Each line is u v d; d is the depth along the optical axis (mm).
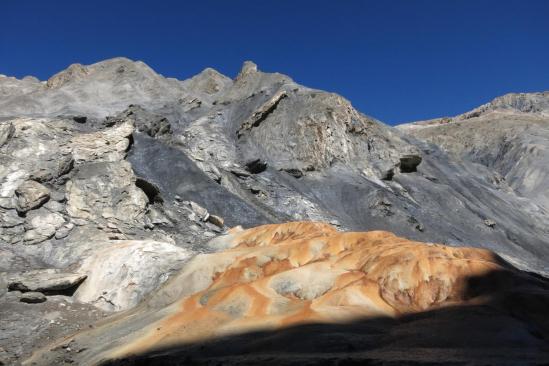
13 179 49875
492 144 186125
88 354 29531
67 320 36812
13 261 43250
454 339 25234
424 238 72625
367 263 35312
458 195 94375
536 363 19281
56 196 49781
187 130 91312
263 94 108188
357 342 25469
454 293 32094
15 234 46031
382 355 22344
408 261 34000
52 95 111875
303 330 27281
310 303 31594
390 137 101875
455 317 28391
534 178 150500
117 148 62469
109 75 128125
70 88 118562
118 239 47406
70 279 40438
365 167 90688
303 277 34188
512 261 73375
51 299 39250
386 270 33750
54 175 51500
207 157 82125
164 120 82812
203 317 31016
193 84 138000
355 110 100125
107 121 78188
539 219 104500
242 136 91688
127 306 39156
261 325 28922
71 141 57562
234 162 82375
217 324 30188
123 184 52906
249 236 48031
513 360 20250
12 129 54812
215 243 48906
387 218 75062
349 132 95188
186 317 31266
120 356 27812
